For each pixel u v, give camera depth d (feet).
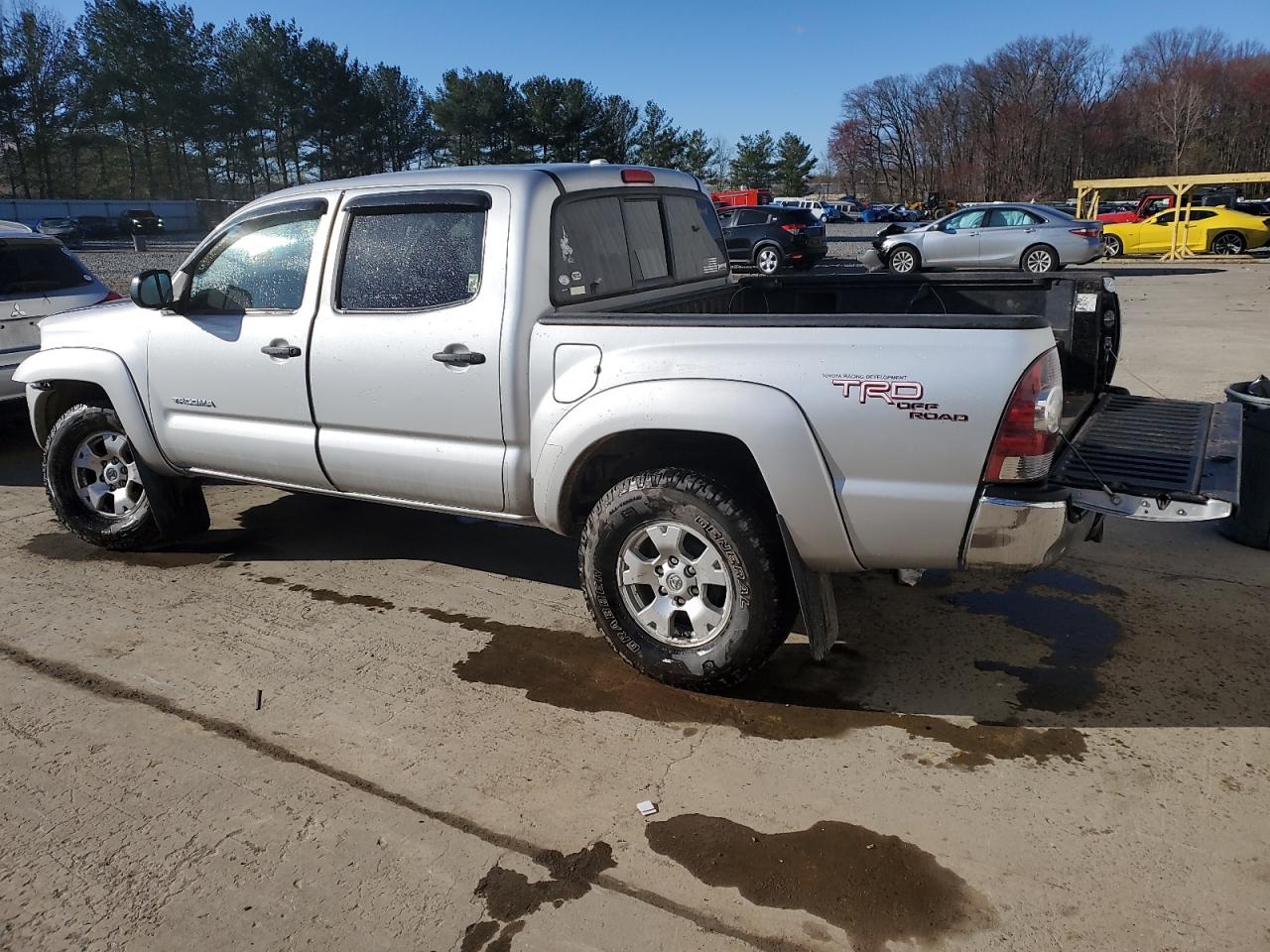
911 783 9.72
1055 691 11.44
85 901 8.32
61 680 12.11
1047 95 278.46
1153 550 15.90
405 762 10.28
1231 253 84.69
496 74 207.21
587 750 10.44
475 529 17.66
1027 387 9.26
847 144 331.77
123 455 16.14
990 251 63.93
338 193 13.14
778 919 7.97
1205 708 10.99
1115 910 7.96
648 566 11.39
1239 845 8.69
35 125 206.28
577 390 11.27
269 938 7.88
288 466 14.02
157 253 108.17
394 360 12.53
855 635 13.02
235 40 203.51
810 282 16.06
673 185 15.26
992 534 9.57
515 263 11.70
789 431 9.99
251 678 12.12
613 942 7.77
